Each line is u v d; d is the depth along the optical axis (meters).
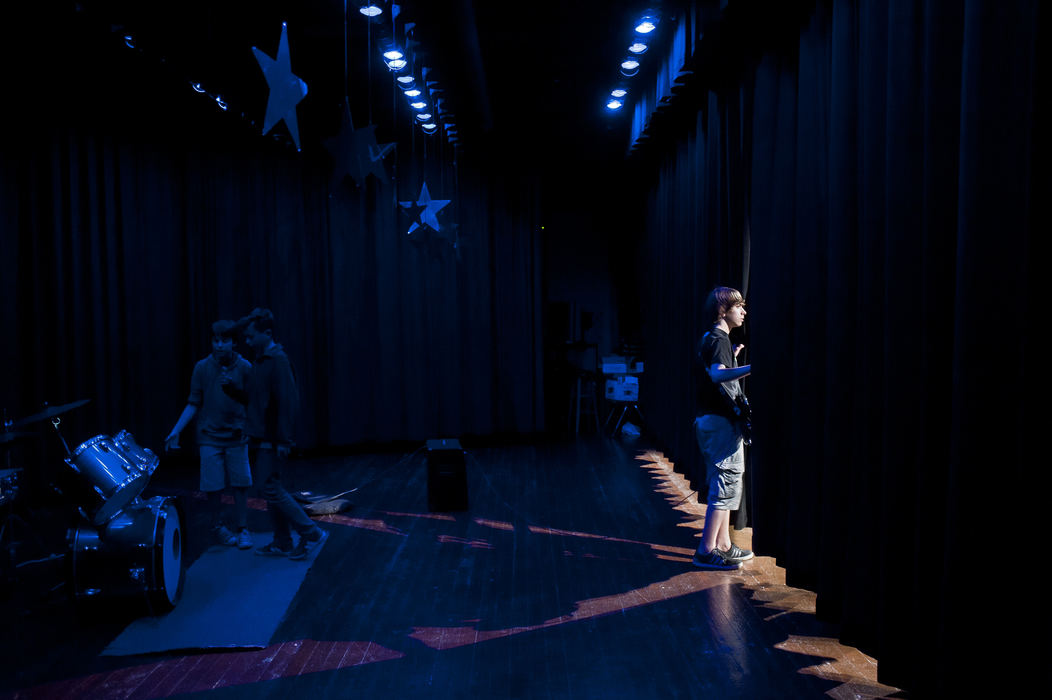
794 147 4.01
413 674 3.01
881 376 2.92
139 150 7.24
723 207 5.20
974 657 2.26
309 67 6.43
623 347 10.05
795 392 3.74
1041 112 2.04
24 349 6.25
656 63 6.19
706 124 5.81
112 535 3.50
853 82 3.25
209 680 2.99
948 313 2.46
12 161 6.12
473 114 7.17
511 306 8.93
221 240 7.77
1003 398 2.20
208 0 4.90
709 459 4.19
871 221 2.95
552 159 9.53
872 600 2.97
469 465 7.47
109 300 6.99
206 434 4.71
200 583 4.11
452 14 4.65
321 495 6.23
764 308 4.12
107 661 3.18
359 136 3.85
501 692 2.84
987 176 2.21
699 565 4.24
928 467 2.49
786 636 3.26
